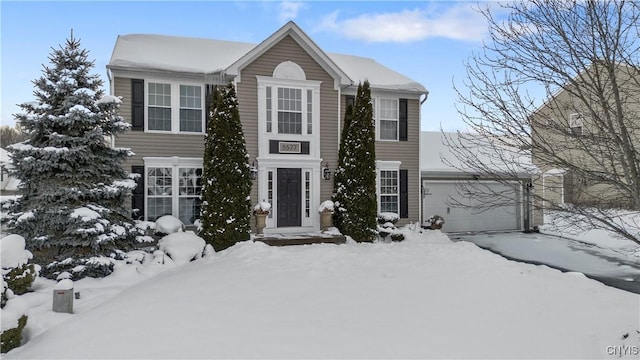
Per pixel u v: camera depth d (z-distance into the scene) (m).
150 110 13.94
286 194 14.92
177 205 14.02
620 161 5.32
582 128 6.43
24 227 9.92
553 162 5.52
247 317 6.42
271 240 13.05
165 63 14.12
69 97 10.21
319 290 7.82
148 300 7.25
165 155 13.99
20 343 5.95
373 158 14.73
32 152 9.98
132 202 13.52
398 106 17.41
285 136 14.80
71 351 5.32
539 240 17.28
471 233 19.03
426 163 19.09
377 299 7.36
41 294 8.25
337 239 13.89
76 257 9.88
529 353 5.44
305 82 15.09
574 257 14.05
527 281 8.69
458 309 6.93
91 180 10.55
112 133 11.16
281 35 14.54
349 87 16.33
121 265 10.00
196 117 14.45
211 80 14.41
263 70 14.65
